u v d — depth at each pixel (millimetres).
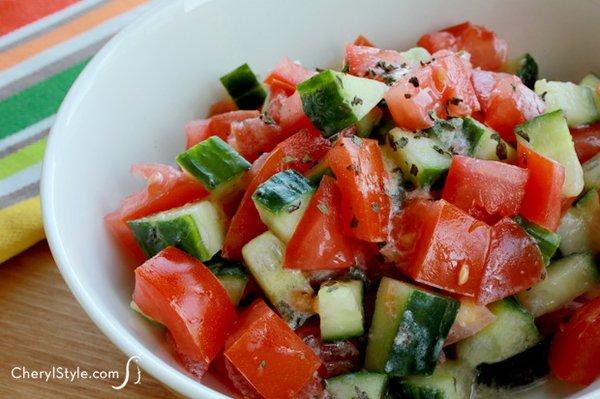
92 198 281
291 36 332
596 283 273
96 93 290
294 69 308
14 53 378
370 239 255
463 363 263
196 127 309
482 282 254
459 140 276
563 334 264
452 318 251
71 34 386
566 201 276
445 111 281
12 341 299
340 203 261
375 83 280
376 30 338
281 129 290
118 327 241
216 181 275
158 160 313
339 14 333
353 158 258
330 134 277
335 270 262
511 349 263
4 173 337
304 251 259
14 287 315
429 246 250
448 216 253
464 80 286
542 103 293
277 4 325
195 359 254
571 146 274
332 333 254
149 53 307
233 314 260
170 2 311
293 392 250
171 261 261
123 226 281
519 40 341
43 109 361
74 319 306
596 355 256
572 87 302
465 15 339
